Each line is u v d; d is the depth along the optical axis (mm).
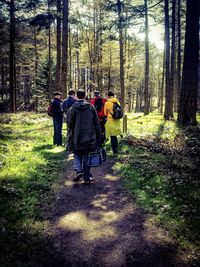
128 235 5105
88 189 7273
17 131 16297
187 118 15789
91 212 5992
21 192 6723
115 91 48500
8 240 4793
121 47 28062
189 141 11305
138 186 7293
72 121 7336
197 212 5641
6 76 50531
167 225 5324
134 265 4348
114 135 10664
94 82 44969
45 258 4496
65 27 21359
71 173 8625
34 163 9234
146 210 5988
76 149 7363
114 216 5801
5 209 5805
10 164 8922
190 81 15477
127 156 10266
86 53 47656
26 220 5484
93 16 39594
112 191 7121
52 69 42688
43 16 26359
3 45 31828
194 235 4961
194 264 4309
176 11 30656
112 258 4508
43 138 14398
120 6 25203
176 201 6188
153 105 78562
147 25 28078
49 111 12328
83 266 4348
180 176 7582
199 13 15039
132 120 23469
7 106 43531
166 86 23781
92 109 7391
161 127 16969
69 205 6324
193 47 15195
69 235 5125
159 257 4508
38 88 43062
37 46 42281
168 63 23547
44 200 6496
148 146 11672
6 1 27031
